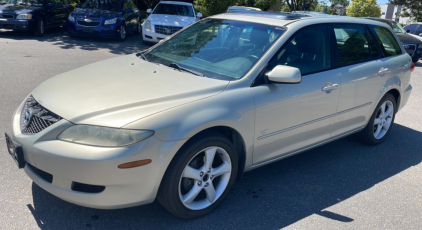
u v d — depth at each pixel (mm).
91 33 12055
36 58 8734
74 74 3529
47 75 7207
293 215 3311
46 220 2959
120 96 2877
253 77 3312
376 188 3918
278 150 3648
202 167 3045
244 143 3244
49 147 2637
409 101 7703
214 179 3322
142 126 2635
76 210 3115
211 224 3082
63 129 2670
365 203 3604
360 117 4523
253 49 3598
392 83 4812
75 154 2561
